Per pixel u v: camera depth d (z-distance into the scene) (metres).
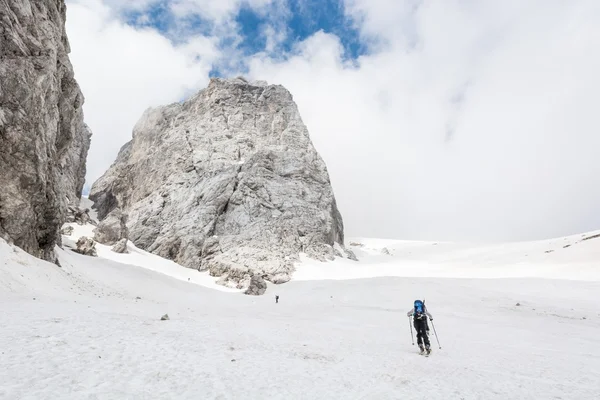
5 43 29.94
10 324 11.61
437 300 43.97
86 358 9.07
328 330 22.33
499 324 27.91
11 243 28.25
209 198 96.62
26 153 30.47
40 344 9.70
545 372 12.70
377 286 56.66
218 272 76.19
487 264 90.00
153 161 116.88
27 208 30.81
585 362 14.88
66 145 46.59
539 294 47.38
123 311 20.78
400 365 12.68
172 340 12.66
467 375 11.68
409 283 56.78
